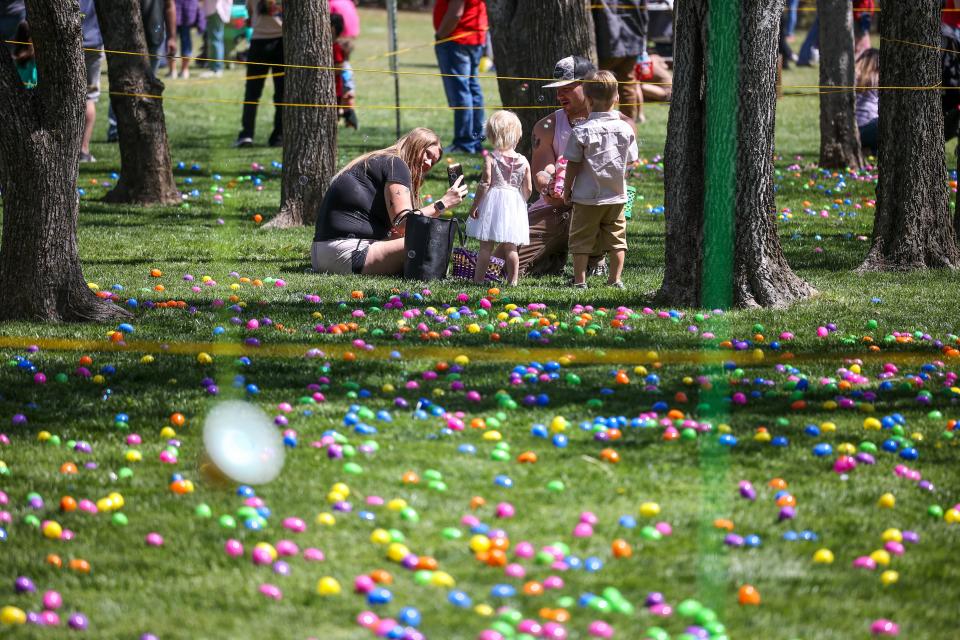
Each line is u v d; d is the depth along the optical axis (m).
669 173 20.30
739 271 20.33
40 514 11.37
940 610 9.63
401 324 18.55
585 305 20.39
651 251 26.27
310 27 28.08
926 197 23.83
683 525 11.16
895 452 13.22
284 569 10.15
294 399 14.87
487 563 10.28
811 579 10.12
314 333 18.11
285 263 24.38
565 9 28.58
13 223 18.59
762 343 17.88
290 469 12.45
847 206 32.53
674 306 20.39
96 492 11.93
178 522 11.19
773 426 13.99
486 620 9.24
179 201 31.59
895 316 19.75
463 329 18.48
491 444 13.30
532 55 28.77
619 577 10.08
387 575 9.93
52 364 16.27
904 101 23.47
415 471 12.47
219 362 16.45
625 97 39.50
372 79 61.59
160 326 18.45
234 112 49.69
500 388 15.38
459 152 39.50
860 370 16.45
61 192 18.64
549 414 14.36
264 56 40.50
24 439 13.41
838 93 38.06
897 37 23.38
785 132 47.66
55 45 18.08
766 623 9.32
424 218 22.30
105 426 13.91
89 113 37.09
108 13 30.56
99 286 21.47
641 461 12.79
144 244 26.03
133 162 31.17
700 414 14.30
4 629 9.15
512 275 22.30
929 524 11.34
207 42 57.81
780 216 30.73
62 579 10.07
